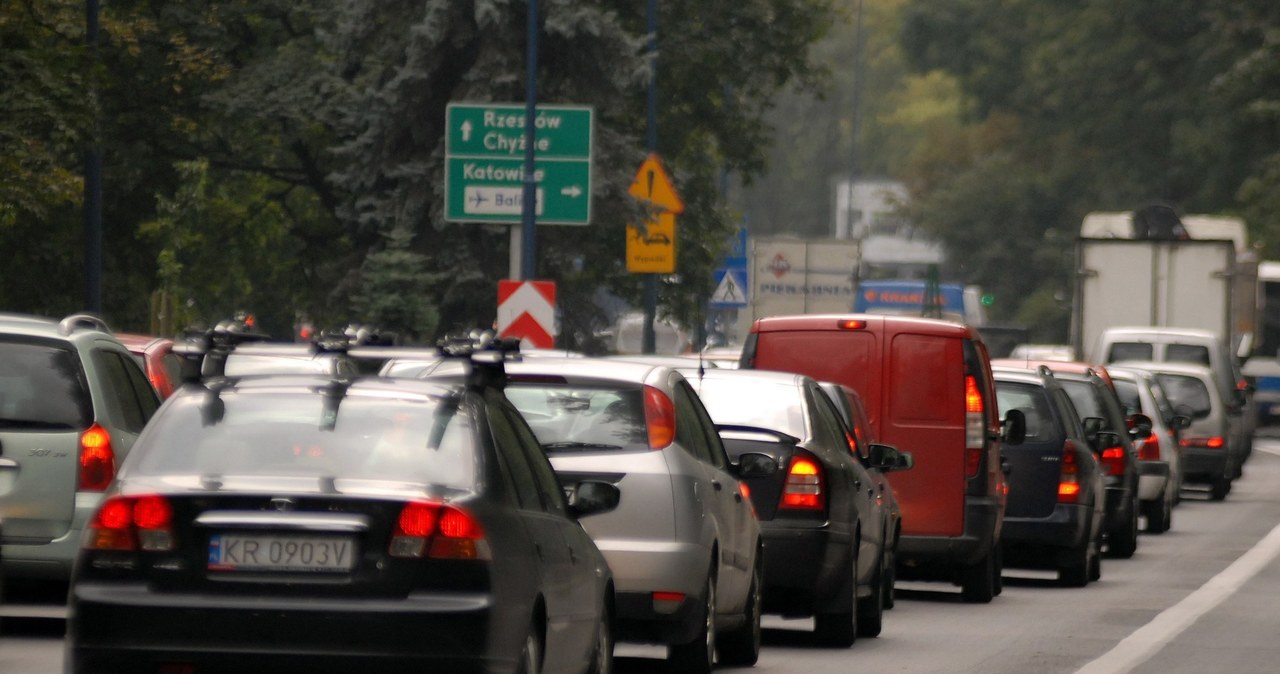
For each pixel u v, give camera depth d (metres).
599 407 40.91
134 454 29.83
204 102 129.00
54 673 40.62
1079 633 54.22
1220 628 55.50
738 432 48.66
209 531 28.34
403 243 121.06
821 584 48.31
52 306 132.50
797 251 175.00
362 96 124.94
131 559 28.42
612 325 136.62
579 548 33.19
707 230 154.12
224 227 149.00
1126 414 92.94
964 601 63.19
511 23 122.31
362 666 27.88
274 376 31.30
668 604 39.69
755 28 152.75
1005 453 68.62
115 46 114.94
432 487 28.89
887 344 60.88
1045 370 71.94
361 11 125.75
